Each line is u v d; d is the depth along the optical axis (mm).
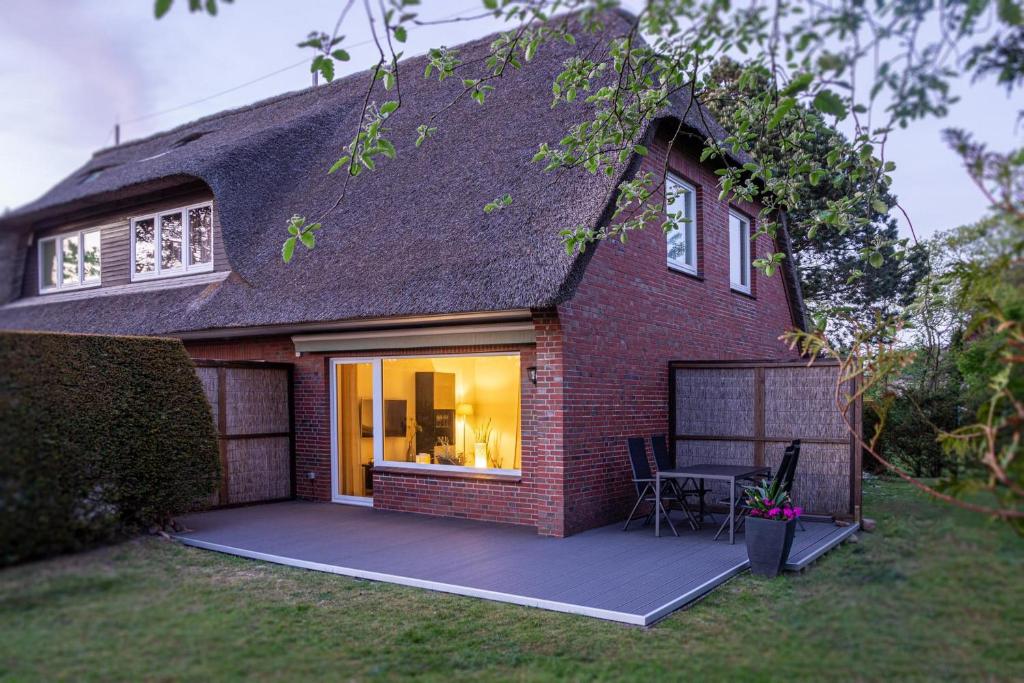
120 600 5516
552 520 9055
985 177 3926
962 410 5918
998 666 3721
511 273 8867
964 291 5012
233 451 11242
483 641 5508
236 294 11789
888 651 4039
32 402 6676
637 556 7926
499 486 9891
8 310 15891
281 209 13289
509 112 12117
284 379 12102
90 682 4227
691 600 6445
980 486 4055
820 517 9750
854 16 4336
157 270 14227
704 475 8758
